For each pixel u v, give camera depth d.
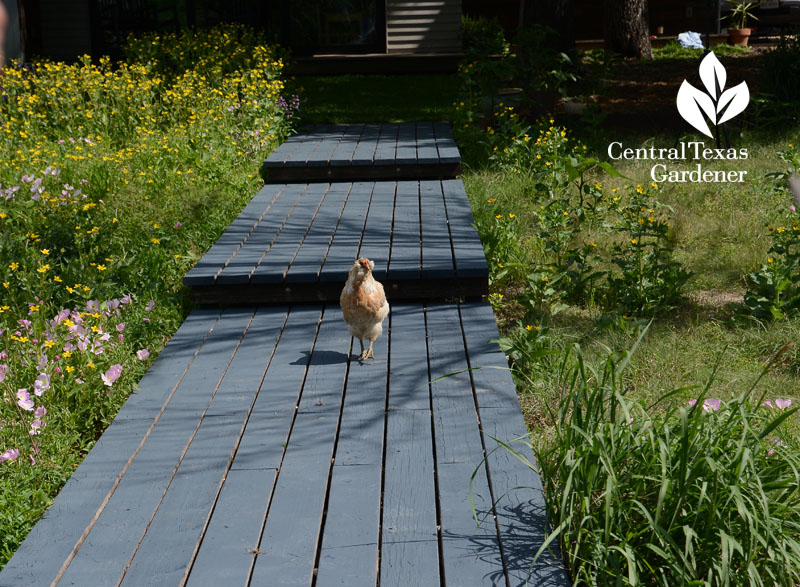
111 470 4.21
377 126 15.52
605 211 9.84
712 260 8.62
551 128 12.26
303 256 7.35
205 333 6.23
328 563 3.38
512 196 10.72
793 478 3.51
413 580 3.27
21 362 5.39
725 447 3.61
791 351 6.20
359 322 5.33
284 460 4.26
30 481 4.37
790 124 14.45
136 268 7.55
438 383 5.16
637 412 4.29
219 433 4.59
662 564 3.45
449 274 6.72
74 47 21.25
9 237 7.96
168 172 10.84
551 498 3.65
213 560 3.42
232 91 14.20
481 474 4.05
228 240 8.11
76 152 11.65
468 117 14.09
